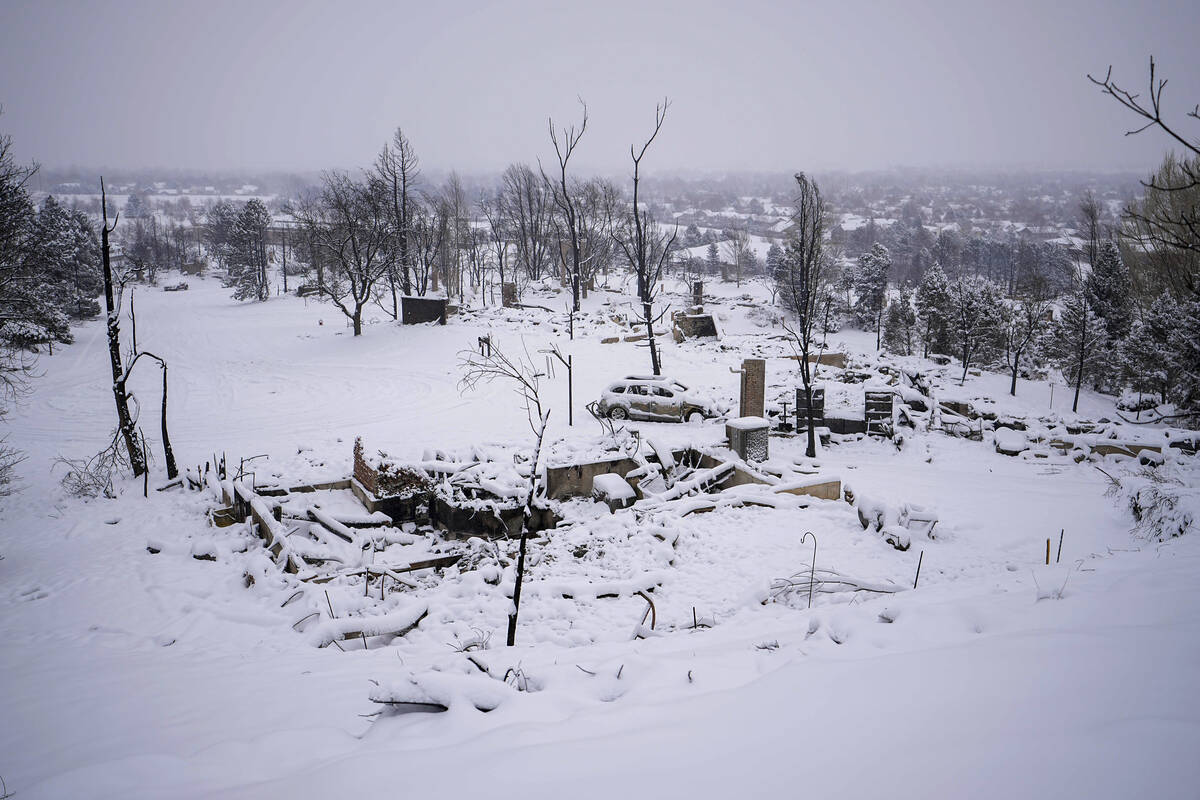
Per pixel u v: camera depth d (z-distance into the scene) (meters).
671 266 116.00
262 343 49.28
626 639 9.37
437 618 10.59
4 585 12.99
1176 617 5.99
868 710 4.62
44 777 5.22
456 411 28.23
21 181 25.27
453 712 5.33
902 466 22.75
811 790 3.71
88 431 27.56
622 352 40.50
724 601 11.17
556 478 17.30
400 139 58.09
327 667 8.28
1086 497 18.52
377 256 53.62
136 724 6.39
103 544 15.22
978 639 6.01
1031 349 49.72
